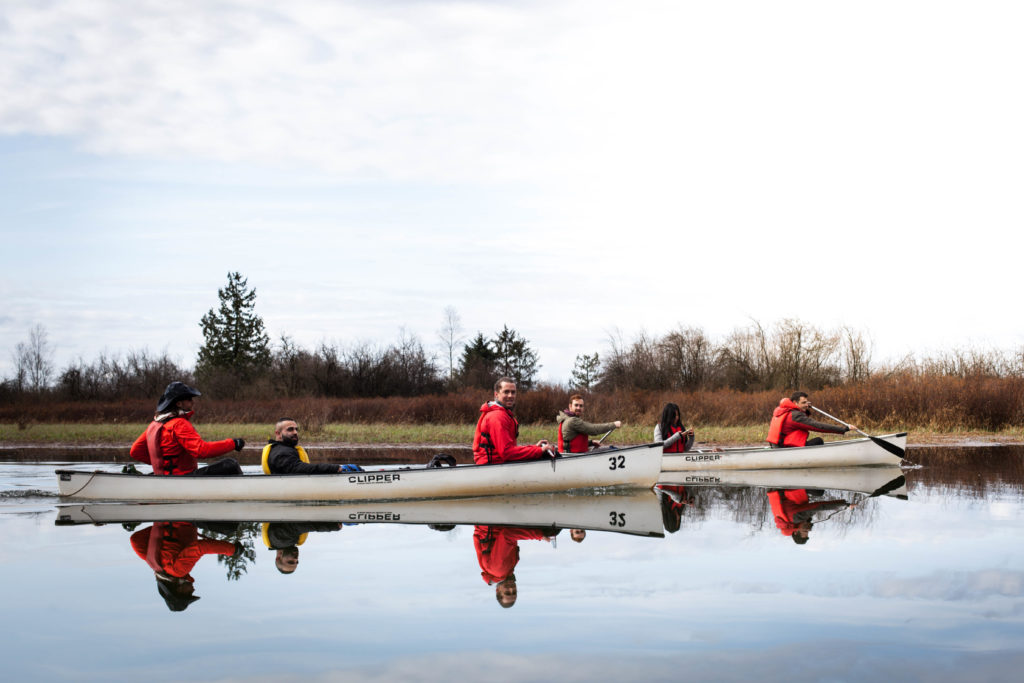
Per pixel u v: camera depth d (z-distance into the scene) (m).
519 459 9.53
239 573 5.86
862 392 21.42
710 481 11.12
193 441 9.18
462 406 23.23
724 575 5.73
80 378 42.31
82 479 9.19
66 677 3.98
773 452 12.41
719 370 34.19
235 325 50.66
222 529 7.51
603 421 21.25
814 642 4.43
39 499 9.34
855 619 4.80
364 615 4.90
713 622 4.75
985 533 7.15
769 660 4.17
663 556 6.31
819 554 6.37
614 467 9.86
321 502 9.07
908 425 19.94
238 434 18.67
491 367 40.12
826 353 32.12
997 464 12.98
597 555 6.36
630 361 34.69
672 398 22.94
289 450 9.45
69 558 6.36
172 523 7.87
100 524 7.85
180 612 4.99
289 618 4.85
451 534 7.21
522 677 3.96
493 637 4.52
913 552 6.41
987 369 22.83
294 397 38.22
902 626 4.67
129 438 18.55
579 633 4.58
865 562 6.11
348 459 13.92
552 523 7.75
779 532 7.24
